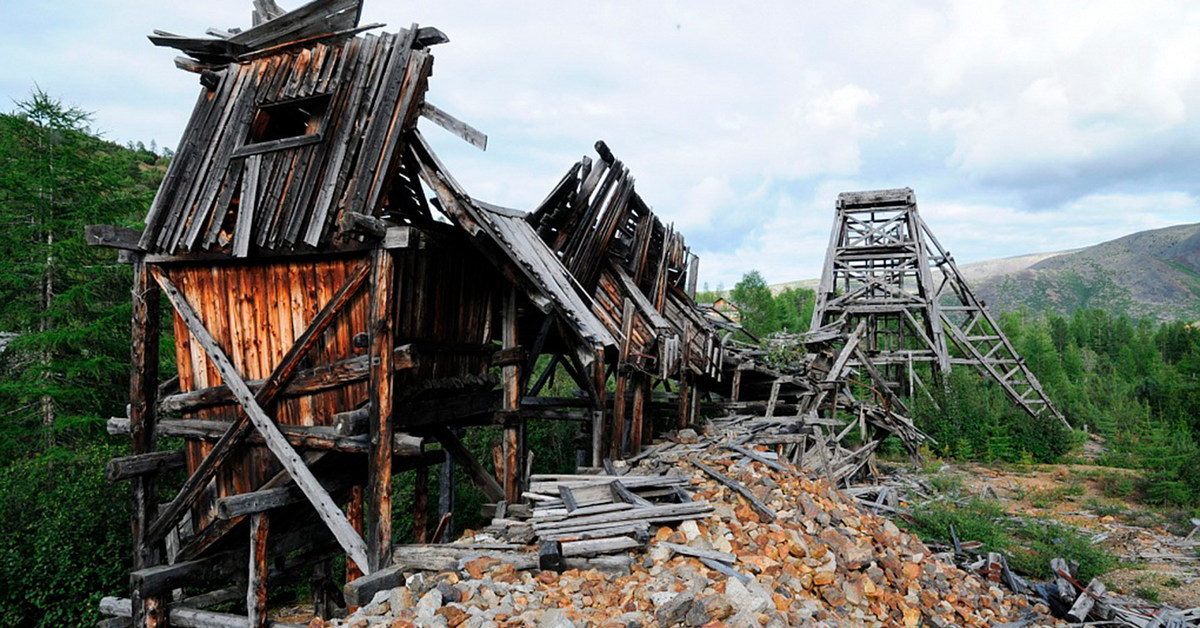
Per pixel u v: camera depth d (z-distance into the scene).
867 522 9.88
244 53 7.94
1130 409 33.44
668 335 12.42
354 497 8.79
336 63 7.41
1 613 11.47
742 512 7.91
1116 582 13.34
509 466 8.91
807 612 5.78
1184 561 14.83
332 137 7.11
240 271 7.63
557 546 6.66
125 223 18.44
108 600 8.32
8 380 15.98
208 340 7.67
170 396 7.97
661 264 13.91
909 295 28.53
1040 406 28.86
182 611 7.68
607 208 11.91
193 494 7.54
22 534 12.33
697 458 10.51
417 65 7.06
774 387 16.19
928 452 25.72
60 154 17.00
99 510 13.10
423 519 10.27
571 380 21.11
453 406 8.52
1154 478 20.97
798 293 61.78
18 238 16.14
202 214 7.51
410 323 7.48
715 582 5.88
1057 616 10.41
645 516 7.25
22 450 15.64
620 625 5.13
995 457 25.84
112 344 16.67
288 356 7.11
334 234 6.75
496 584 6.00
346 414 6.62
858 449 19.03
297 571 9.92
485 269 9.23
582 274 11.27
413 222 7.68
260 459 7.62
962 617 8.12
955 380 29.89
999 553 12.47
